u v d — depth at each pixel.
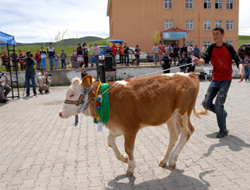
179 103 4.00
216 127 6.49
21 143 5.79
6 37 11.54
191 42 33.31
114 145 4.16
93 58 19.12
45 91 14.66
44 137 6.20
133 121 3.85
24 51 42.38
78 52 19.14
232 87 14.34
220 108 5.44
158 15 31.98
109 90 3.97
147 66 19.70
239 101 9.98
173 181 3.76
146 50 32.16
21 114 8.95
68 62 19.50
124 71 19.47
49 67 19.75
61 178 4.01
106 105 3.87
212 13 33.34
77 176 4.06
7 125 7.47
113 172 4.16
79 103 3.91
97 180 3.90
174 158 4.11
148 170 4.18
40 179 4.00
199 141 5.44
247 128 6.22
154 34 31.94
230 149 4.88
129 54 19.92
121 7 31.33
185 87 4.04
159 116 3.97
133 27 31.75
